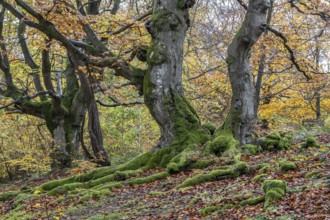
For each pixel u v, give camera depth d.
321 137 18.45
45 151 24.59
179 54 15.96
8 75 22.73
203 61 27.25
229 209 8.02
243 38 15.07
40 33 18.25
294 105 28.48
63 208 11.65
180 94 15.91
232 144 14.15
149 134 34.12
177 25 15.82
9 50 22.91
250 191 8.95
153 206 9.93
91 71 17.42
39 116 23.55
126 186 13.06
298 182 8.88
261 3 14.92
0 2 14.82
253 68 23.97
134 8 27.66
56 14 14.24
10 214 11.95
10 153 28.47
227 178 11.41
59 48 20.33
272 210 7.08
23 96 21.48
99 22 18.34
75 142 23.44
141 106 30.59
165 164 14.63
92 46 16.30
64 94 23.88
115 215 9.69
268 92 27.95
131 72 16.34
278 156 13.13
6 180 29.52
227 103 28.45
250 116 15.26
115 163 24.70
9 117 26.00
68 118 23.36
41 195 13.71
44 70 21.95
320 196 7.27
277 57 22.66
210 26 25.44
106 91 19.16
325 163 10.29
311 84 26.98
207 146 14.30
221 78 26.44
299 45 20.95
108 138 31.53
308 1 18.41
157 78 15.63
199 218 7.95
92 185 13.89
